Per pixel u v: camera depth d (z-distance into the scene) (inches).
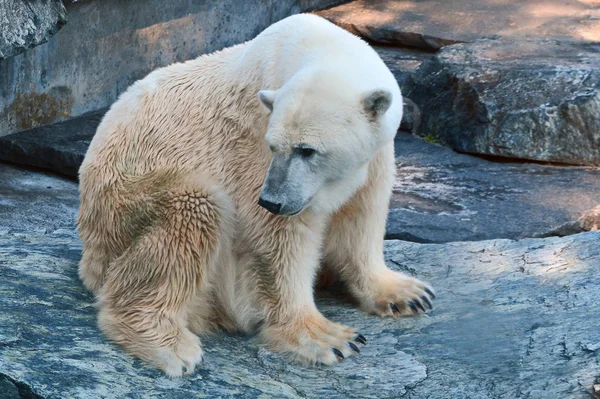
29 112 548.1
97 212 287.9
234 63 285.4
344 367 263.9
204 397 241.9
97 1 570.3
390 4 786.2
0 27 442.0
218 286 281.3
